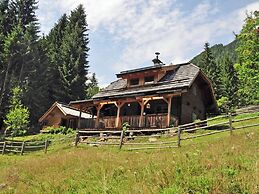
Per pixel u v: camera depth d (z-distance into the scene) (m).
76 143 25.28
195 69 31.61
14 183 13.33
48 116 46.84
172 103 30.77
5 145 27.88
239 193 7.39
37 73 55.09
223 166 9.69
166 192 7.82
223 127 28.08
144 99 29.31
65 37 67.31
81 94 60.78
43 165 16.72
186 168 10.05
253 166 9.13
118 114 30.92
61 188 11.18
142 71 32.62
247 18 35.28
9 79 51.16
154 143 19.97
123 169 12.41
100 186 10.13
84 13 72.38
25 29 59.22
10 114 36.62
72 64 61.34
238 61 36.03
